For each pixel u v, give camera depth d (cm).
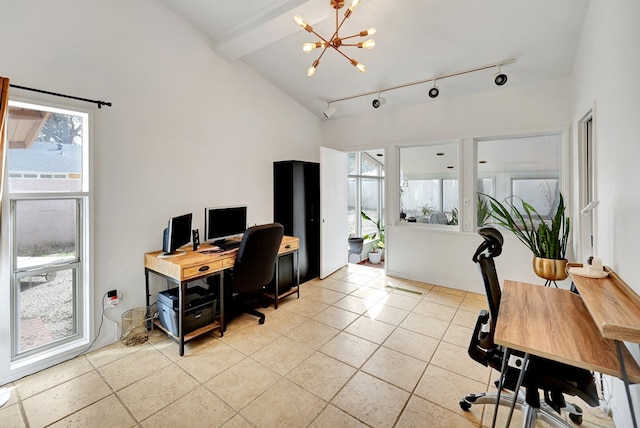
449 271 400
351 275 458
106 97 252
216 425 169
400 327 287
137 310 277
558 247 280
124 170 266
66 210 240
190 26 314
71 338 245
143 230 281
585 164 272
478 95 366
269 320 303
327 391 197
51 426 169
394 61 333
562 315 148
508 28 264
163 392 196
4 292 206
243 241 273
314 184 445
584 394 131
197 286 304
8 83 192
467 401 179
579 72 269
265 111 406
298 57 352
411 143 421
